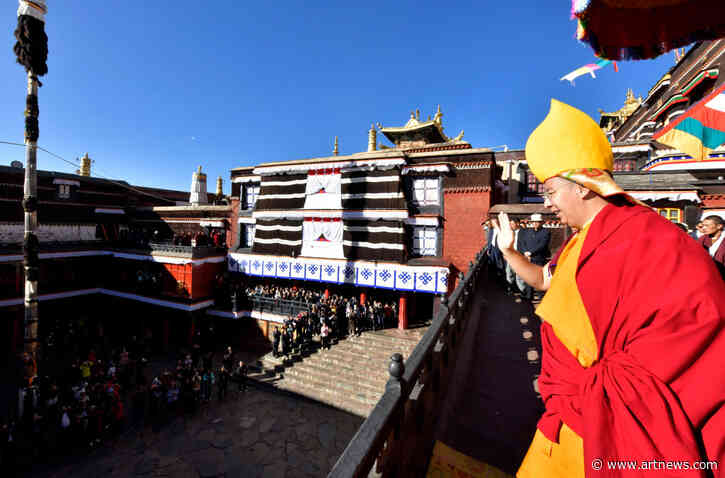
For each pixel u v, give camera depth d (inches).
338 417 589.6
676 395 32.9
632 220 42.1
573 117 52.3
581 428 44.9
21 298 885.2
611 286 40.4
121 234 1128.8
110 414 536.7
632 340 37.9
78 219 1074.1
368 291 871.1
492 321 270.5
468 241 731.4
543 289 71.2
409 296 831.7
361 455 66.9
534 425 140.3
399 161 762.8
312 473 465.4
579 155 48.6
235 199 1018.1
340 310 805.9
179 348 919.0
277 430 554.3
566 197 51.7
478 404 156.6
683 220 550.6
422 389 126.1
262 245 932.0
